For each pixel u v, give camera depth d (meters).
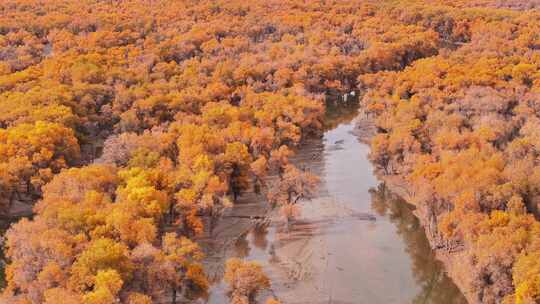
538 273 82.81
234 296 93.62
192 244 100.06
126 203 104.50
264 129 147.25
